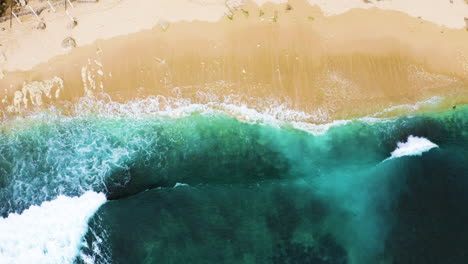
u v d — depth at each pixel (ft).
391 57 62.54
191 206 53.01
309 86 60.75
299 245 49.26
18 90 61.26
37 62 62.39
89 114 60.29
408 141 58.44
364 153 57.72
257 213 52.11
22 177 57.57
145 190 55.52
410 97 60.59
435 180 54.13
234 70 61.46
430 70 62.13
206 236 50.21
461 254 47.78
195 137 58.90
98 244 51.39
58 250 52.08
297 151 58.29
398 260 47.96
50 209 55.21
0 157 58.70
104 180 56.70
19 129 60.03
